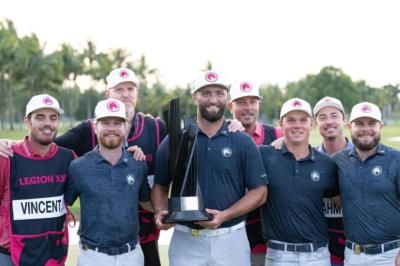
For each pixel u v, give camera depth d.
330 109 5.79
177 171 4.91
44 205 5.05
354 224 5.05
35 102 5.09
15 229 5.00
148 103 75.62
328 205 5.50
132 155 5.16
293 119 5.16
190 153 4.88
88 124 6.04
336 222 5.50
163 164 5.21
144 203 5.30
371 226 4.97
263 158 5.26
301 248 5.12
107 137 4.98
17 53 60.97
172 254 5.20
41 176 5.07
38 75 63.25
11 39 62.62
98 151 5.07
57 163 5.15
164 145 5.23
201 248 5.06
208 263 5.06
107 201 4.91
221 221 4.85
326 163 5.21
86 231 4.94
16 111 72.44
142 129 5.95
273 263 5.24
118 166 5.01
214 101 4.96
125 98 6.04
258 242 5.76
